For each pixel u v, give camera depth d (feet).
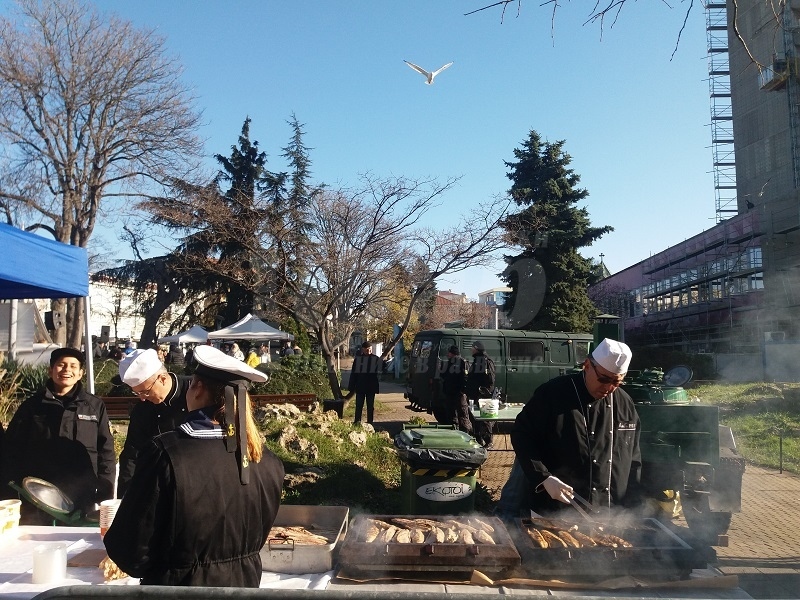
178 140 84.38
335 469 27.25
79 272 19.26
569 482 12.30
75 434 14.89
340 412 48.60
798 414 49.60
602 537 10.27
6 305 49.55
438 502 18.30
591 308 113.29
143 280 128.67
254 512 7.45
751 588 17.10
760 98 145.28
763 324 119.03
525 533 10.42
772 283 118.52
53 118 80.79
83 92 81.10
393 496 26.32
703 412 19.88
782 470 34.50
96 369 51.49
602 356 11.85
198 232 57.36
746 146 150.71
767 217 120.47
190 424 7.36
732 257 129.18
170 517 6.89
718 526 19.35
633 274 180.14
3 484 14.61
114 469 15.29
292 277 52.70
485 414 38.06
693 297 145.48
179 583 7.02
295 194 54.19
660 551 9.53
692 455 19.69
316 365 58.29
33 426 14.79
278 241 50.29
